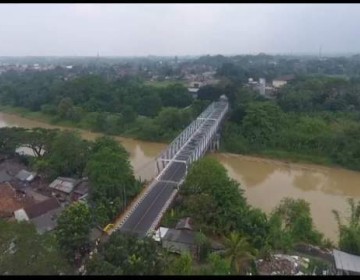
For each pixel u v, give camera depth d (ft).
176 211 167.73
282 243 138.62
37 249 94.89
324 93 404.77
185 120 348.18
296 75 622.95
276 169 268.21
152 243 120.37
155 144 331.57
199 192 168.45
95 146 221.05
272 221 150.10
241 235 135.44
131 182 188.65
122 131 359.05
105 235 142.10
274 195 213.46
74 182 203.82
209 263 125.80
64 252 114.52
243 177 248.32
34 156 246.47
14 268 89.25
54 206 173.68
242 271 122.31
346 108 373.81
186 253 124.36
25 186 208.23
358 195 216.95
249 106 329.52
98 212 156.87
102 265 102.22
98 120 376.48
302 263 129.80
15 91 514.68
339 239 148.46
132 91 448.24
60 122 408.87
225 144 306.96
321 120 327.47
